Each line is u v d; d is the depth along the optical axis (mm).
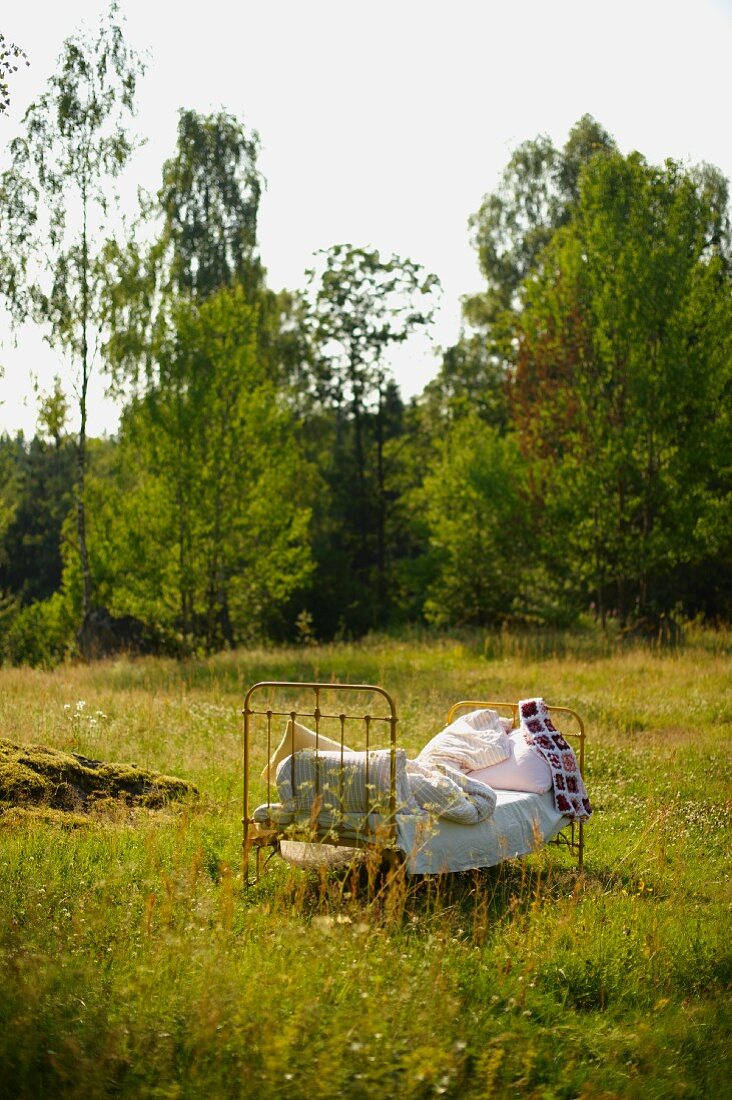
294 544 42188
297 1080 3625
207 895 5758
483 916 5543
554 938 5465
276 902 5465
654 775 10914
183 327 29453
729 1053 4543
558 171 43688
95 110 26719
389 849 6102
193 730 11898
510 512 31031
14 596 54250
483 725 7938
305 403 45281
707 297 27875
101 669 19953
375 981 4430
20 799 7871
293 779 6359
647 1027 4613
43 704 12797
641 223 27828
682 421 27734
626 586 30016
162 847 6930
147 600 29734
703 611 33750
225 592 31812
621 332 27641
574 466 28734
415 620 41625
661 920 6023
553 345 29438
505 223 43938
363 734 11953
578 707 15023
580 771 7750
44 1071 3662
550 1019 4750
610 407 28422
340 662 20953
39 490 58375
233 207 40281
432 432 48750
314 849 6617
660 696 16484
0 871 5965
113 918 5219
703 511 27781
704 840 8438
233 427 29922
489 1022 4426
